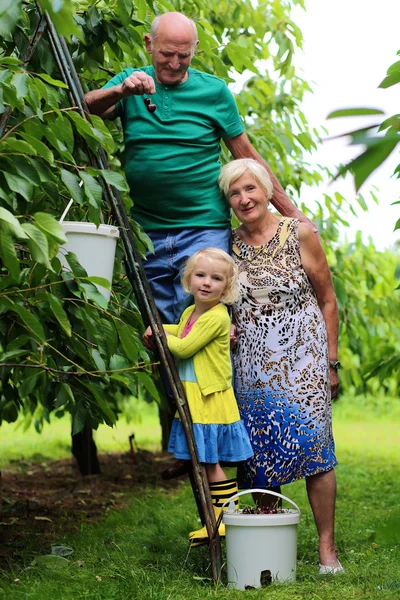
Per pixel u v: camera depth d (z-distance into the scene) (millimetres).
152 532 4344
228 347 3350
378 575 3334
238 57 4828
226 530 3201
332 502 3488
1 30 2141
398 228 2346
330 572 3369
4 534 4500
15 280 2428
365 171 1105
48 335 3197
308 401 3404
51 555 3646
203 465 3320
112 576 3348
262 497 3508
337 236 6883
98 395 3170
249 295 3453
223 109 3572
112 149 3199
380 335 7461
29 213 3072
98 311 3162
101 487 6688
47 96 2822
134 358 3098
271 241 3504
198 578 3234
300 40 6254
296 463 3393
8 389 3920
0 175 2773
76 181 2887
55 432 12617
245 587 3141
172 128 3500
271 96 6797
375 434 12438
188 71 3557
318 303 3633
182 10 5242
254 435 3424
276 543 3154
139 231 3432
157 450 9617
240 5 6156
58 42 3322
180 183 3516
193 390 3342
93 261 3021
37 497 6184
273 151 6715
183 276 3408
